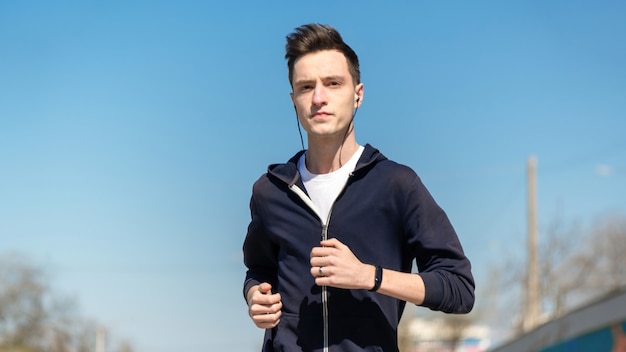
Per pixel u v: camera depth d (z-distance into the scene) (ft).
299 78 12.10
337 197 12.15
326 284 11.17
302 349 12.03
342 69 12.10
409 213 12.08
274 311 12.01
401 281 11.38
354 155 12.39
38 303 176.76
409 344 142.41
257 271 13.29
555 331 48.57
